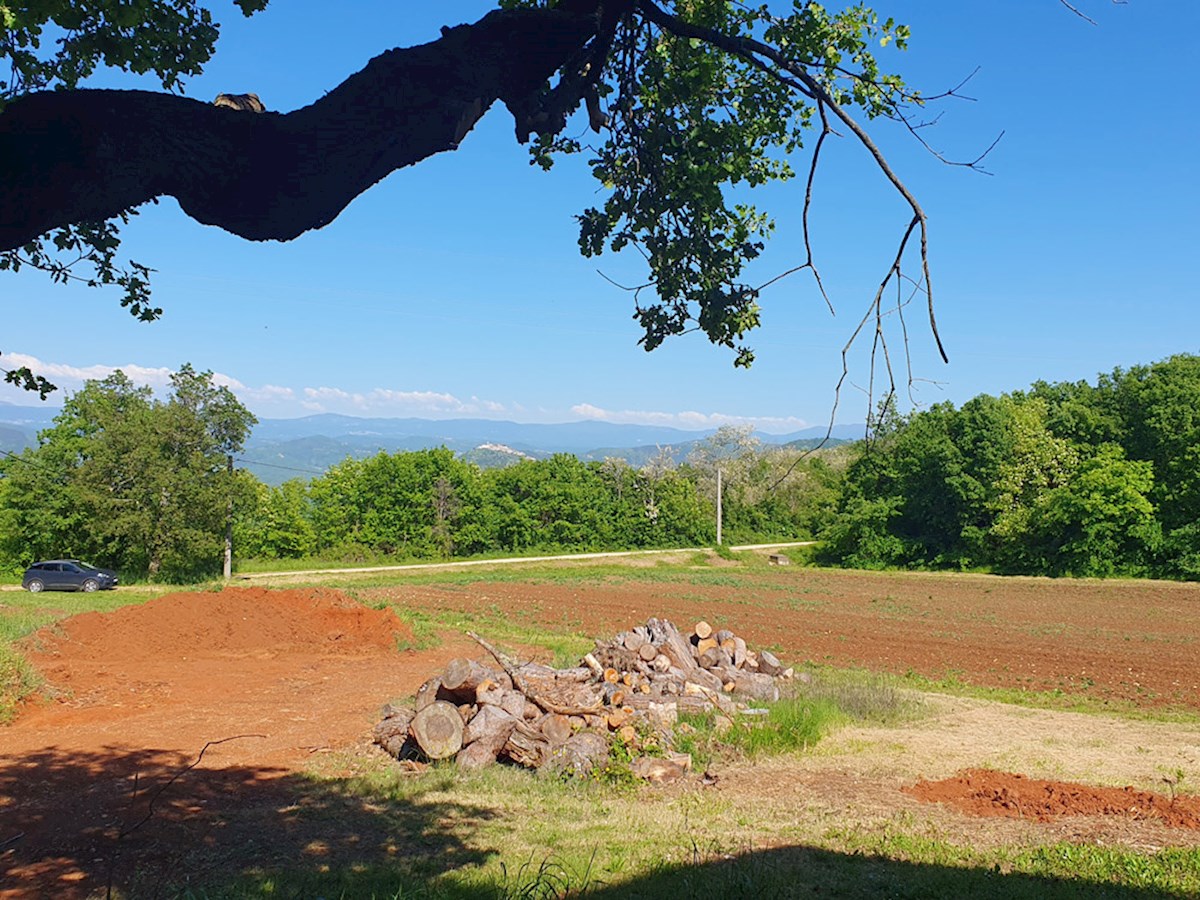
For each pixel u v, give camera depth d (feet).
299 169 11.42
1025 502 177.58
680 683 48.49
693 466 261.44
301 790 32.86
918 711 53.06
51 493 158.81
